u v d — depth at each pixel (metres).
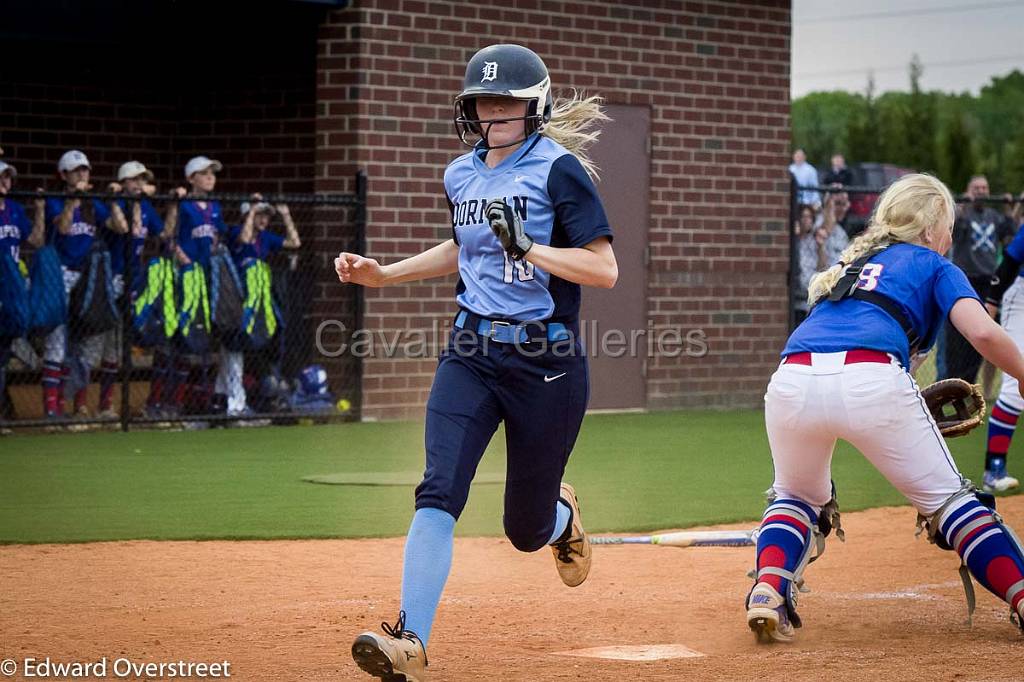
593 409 55.97
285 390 50.44
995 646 19.33
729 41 58.34
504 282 17.97
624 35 55.72
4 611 21.84
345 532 29.69
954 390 21.33
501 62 18.09
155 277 46.53
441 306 52.38
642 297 56.69
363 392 51.09
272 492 35.03
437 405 17.98
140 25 51.62
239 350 48.38
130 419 47.22
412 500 34.06
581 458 42.28
